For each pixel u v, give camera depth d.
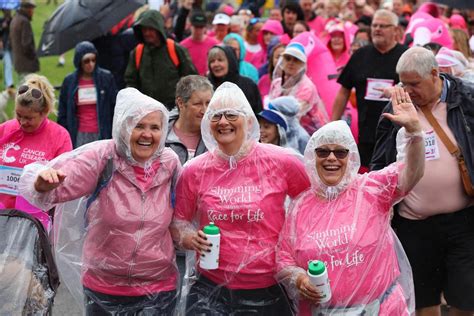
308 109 12.78
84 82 14.32
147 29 14.12
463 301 8.66
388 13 12.08
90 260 7.54
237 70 12.75
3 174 8.76
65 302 11.07
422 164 7.28
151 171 7.47
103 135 14.34
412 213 8.69
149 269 7.49
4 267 7.13
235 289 7.46
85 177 7.35
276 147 7.61
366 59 12.30
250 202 7.33
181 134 9.19
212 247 7.23
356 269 7.17
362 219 7.25
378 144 8.93
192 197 7.52
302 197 7.47
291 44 13.00
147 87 14.23
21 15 23.72
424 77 8.34
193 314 7.64
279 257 7.41
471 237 8.62
